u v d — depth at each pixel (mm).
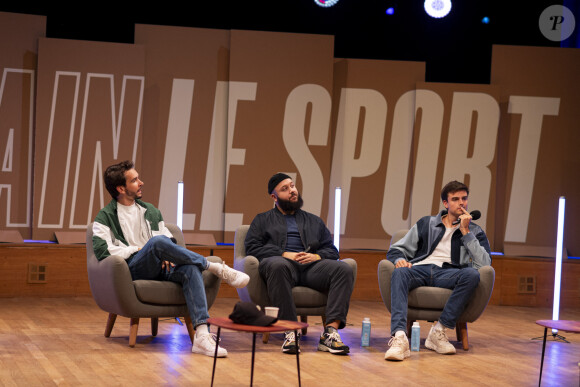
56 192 6074
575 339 4629
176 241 4121
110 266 3668
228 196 6379
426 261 4172
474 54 6887
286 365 3457
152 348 3797
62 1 6332
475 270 3939
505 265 6363
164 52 6336
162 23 6551
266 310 2791
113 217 3957
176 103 6355
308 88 6457
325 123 6477
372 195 6609
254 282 3951
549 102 6617
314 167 6469
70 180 6102
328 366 3467
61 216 6086
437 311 4000
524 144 6605
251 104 6398
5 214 6004
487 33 6883
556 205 6582
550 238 6574
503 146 6629
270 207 6449
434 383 3178
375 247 6543
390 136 6613
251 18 6688
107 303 3822
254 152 6406
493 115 6559
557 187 6586
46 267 5891
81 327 4441
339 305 3869
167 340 4055
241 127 6391
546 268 6375
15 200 6035
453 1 6844
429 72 6879
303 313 3990
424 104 6562
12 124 6023
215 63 6414
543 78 6613
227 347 3883
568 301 6383
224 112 6445
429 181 6574
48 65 6047
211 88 6410
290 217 4289
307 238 4199
